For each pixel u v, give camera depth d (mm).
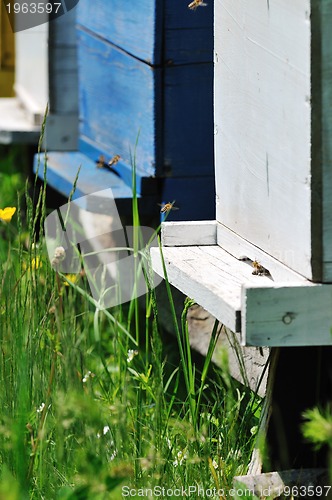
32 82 10742
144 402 5379
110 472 3836
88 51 7656
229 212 5012
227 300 4016
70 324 4926
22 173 10148
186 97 6156
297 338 3885
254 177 4562
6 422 4312
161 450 4387
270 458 4418
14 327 4695
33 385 4652
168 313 6219
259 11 4324
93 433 4234
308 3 3791
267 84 4293
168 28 6059
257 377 5035
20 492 3734
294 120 4012
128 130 6727
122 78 6789
